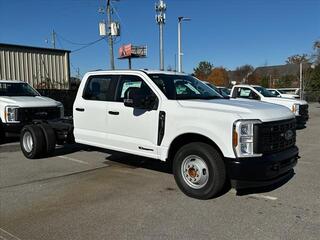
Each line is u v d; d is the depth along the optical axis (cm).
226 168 578
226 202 593
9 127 1131
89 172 793
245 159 561
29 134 929
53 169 823
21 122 1131
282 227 495
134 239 463
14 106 1130
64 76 2661
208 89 757
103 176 759
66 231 488
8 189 671
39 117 1170
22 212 556
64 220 525
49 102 1212
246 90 1709
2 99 1170
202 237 467
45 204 591
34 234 480
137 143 698
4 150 1071
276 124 588
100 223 513
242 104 620
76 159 925
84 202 599
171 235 473
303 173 774
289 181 711
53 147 925
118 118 731
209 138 586
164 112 653
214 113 588
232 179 571
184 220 521
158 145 664
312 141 1227
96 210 562
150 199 611
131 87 726
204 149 593
